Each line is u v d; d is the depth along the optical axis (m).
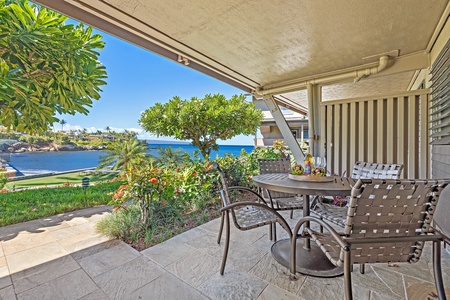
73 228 3.08
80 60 4.64
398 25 2.41
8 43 3.64
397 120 3.38
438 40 2.61
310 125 4.15
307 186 1.95
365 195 1.30
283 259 2.16
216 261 2.16
